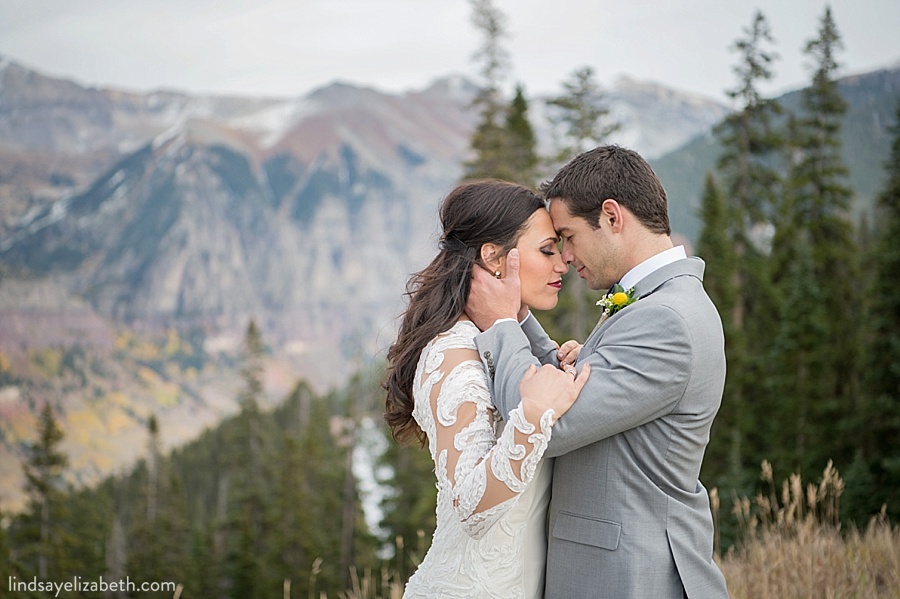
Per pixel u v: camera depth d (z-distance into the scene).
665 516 2.38
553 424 2.28
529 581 2.60
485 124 24.83
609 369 2.36
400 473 28.11
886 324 19.52
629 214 2.52
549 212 2.69
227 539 39.16
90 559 38.59
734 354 23.91
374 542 30.22
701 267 2.55
